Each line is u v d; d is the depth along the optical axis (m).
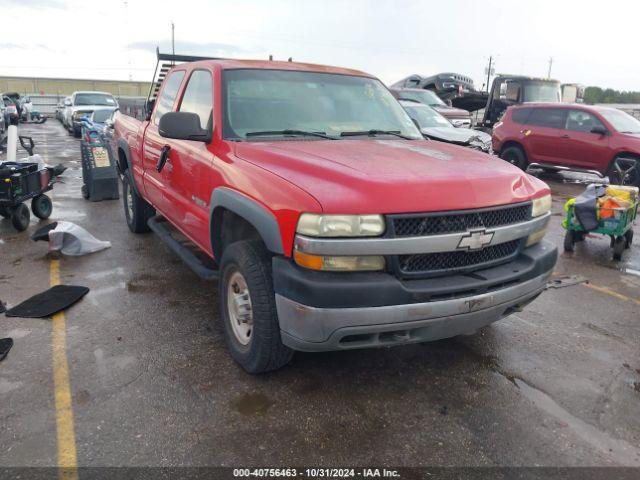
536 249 3.50
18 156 14.95
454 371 3.58
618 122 11.88
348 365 3.60
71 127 21.78
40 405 3.06
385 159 3.34
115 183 9.04
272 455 2.70
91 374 3.41
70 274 5.25
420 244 2.85
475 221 3.03
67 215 7.85
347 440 2.83
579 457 2.76
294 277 2.82
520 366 3.68
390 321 2.83
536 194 3.46
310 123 4.10
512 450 2.79
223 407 3.09
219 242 3.86
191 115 3.87
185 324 4.17
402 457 2.72
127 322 4.19
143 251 6.03
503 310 3.26
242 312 3.39
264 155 3.41
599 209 6.23
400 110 4.79
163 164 4.82
